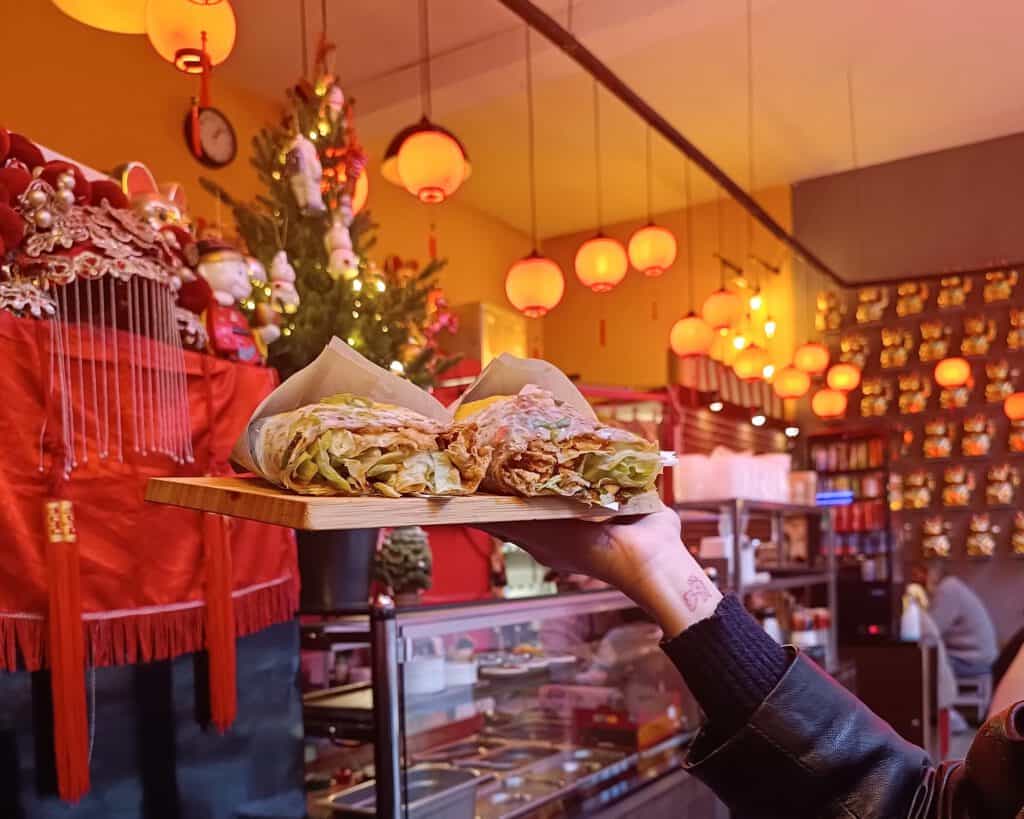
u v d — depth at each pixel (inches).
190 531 65.1
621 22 204.4
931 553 294.5
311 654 96.1
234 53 216.5
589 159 294.2
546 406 36.7
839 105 262.5
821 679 29.9
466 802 83.8
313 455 31.5
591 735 103.3
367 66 230.4
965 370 269.3
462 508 31.6
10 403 53.8
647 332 342.3
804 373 262.5
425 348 112.0
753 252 327.0
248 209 107.0
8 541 52.9
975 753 28.0
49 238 57.5
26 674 54.5
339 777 89.8
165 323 65.1
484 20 211.2
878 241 310.8
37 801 54.5
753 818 29.7
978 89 254.5
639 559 31.3
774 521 186.2
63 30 188.2
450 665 86.4
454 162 148.9
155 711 63.6
